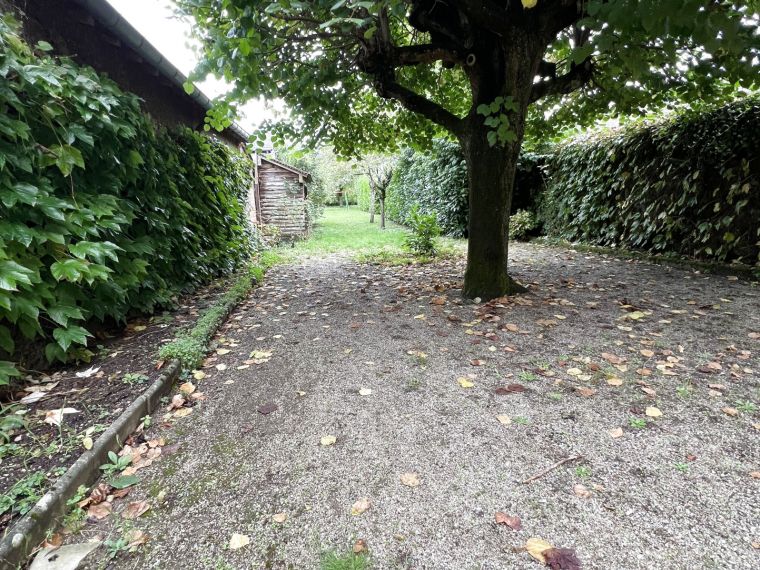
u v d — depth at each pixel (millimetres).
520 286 4113
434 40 3748
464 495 1391
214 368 2516
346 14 2674
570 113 5254
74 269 2107
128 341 2729
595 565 1107
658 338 2691
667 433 1682
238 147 8781
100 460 1521
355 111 5359
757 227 4262
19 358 2105
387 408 1981
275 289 4832
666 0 1560
